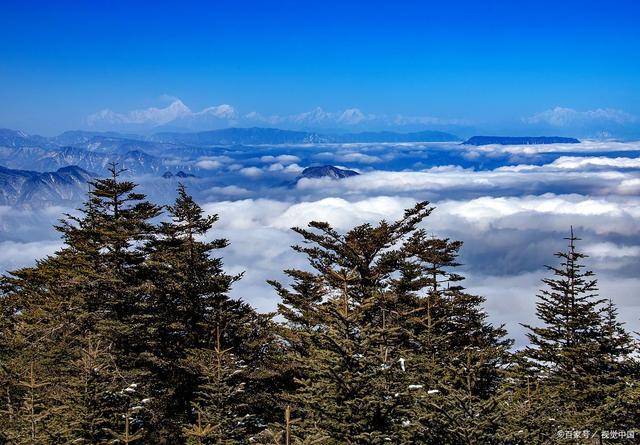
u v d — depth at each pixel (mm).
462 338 32125
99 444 18328
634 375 29453
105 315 27203
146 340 27109
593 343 31000
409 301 31016
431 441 16141
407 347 28078
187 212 29109
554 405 19469
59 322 28547
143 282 28109
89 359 19594
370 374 16031
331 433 15820
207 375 20594
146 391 23766
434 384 17359
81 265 28875
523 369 30797
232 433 17828
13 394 26641
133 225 28109
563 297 33000
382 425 16141
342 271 18953
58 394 20000
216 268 30016
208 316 28547
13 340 29891
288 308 30172
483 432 15570
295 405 24188
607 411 25391
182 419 24969
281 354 28266
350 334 16969
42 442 18188
